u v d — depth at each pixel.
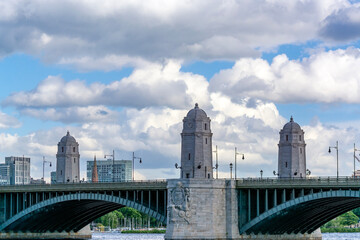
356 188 183.62
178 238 196.25
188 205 197.25
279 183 194.62
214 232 197.25
